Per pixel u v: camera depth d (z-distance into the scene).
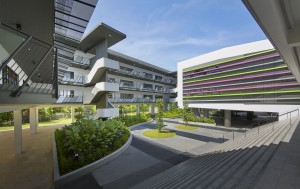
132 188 7.72
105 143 12.38
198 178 6.67
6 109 8.18
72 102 22.05
